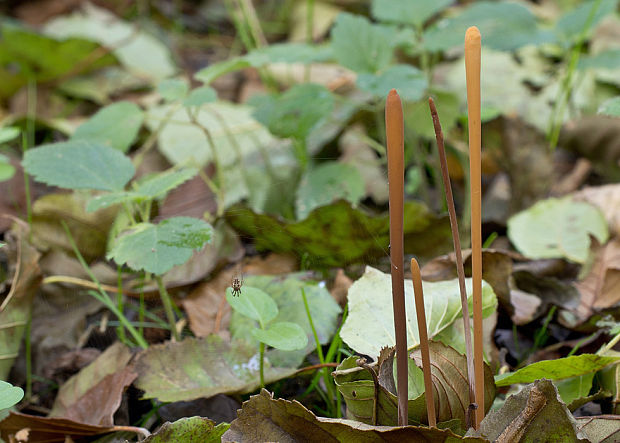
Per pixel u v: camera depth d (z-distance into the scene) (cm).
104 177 80
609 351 77
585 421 73
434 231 89
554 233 92
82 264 86
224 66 92
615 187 93
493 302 77
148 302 87
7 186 97
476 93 67
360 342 75
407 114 98
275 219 85
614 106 75
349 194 93
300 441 71
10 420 76
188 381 78
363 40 92
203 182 96
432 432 69
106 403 78
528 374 74
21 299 83
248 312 74
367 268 78
